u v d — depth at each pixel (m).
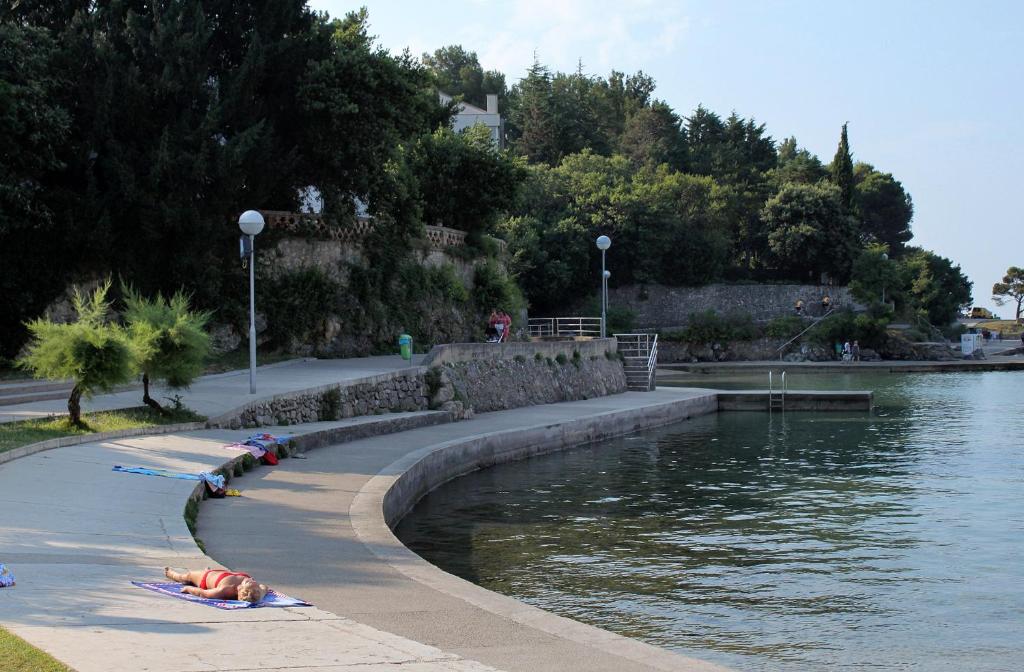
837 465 30.91
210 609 9.54
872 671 12.30
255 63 37.38
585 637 9.57
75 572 10.62
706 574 17.20
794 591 16.09
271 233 40.16
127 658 7.65
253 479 19.55
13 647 7.57
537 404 42.34
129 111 35.25
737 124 137.75
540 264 86.94
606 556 18.55
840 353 90.69
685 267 96.19
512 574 17.12
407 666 8.04
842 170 115.38
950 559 18.44
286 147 40.09
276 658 7.99
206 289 36.75
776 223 103.88
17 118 31.59
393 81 40.22
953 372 80.25
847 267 101.75
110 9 36.03
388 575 12.05
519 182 56.66
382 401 32.78
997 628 14.15
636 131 130.12
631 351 54.03
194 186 35.78
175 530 13.49
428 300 48.25
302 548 13.45
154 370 23.23
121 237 35.59
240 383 30.28
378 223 44.78
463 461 27.97
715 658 12.73
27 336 33.62
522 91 127.94
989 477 28.33
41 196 33.69
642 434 39.72
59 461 17.58
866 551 19.06
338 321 41.91
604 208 92.31
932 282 126.00
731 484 27.23
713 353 92.19
